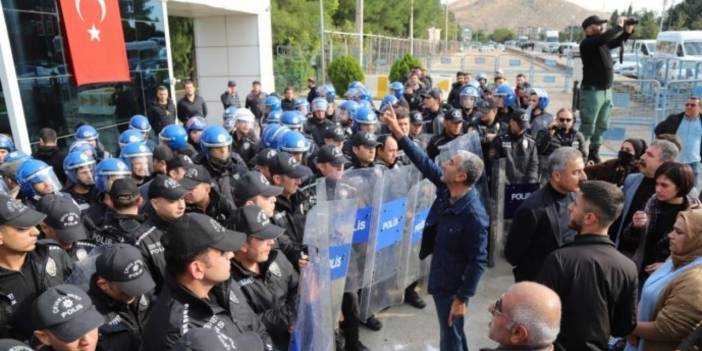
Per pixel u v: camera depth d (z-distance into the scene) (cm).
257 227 280
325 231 333
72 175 466
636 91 955
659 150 380
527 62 3366
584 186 263
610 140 959
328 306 307
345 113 798
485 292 529
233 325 220
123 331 264
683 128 687
